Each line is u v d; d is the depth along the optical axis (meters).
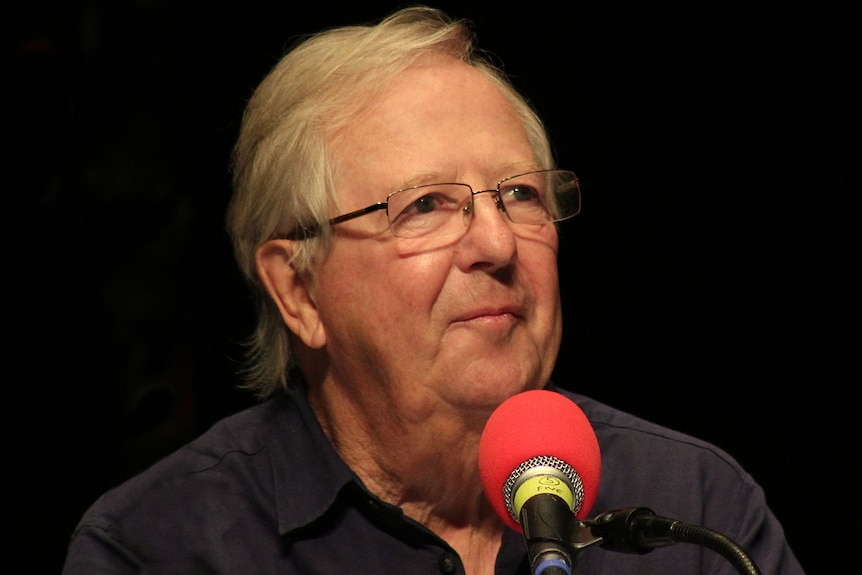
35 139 11.26
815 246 14.83
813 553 15.12
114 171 11.55
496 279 6.58
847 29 14.29
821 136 14.55
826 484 15.06
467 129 6.79
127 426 11.74
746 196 14.88
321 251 6.93
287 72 7.27
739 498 7.71
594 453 5.63
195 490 7.29
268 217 7.24
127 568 7.04
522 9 14.01
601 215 14.92
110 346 11.66
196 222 12.20
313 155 6.92
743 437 15.19
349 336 6.91
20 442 11.39
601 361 15.29
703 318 15.12
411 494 7.16
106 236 11.61
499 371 6.54
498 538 7.29
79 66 11.38
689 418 15.25
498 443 5.61
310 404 7.62
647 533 4.84
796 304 14.98
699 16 14.40
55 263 11.44
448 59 7.12
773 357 15.09
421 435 6.78
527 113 7.55
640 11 14.29
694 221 14.95
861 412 14.94
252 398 12.88
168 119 11.81
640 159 14.70
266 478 7.34
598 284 15.19
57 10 11.27
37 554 11.41
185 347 12.09
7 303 11.31
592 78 14.36
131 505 7.24
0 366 11.30
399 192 6.61
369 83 6.88
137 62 11.58
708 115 14.62
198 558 7.05
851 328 14.88
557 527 5.01
